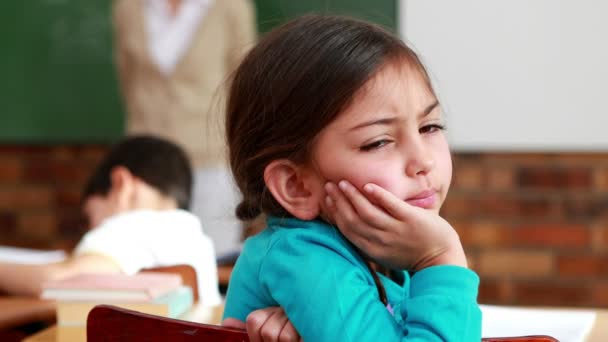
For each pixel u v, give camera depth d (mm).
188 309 1748
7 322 1753
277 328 1013
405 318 1024
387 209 1057
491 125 4168
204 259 2109
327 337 973
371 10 4254
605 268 4266
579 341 1378
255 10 4371
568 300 4312
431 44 4188
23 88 4742
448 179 1121
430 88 1120
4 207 4879
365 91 1060
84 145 4770
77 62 4684
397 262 1065
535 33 4098
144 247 2092
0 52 4742
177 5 3846
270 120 1117
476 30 4145
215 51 3846
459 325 981
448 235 1057
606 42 4043
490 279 4371
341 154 1068
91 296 1623
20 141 4773
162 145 2533
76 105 4703
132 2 3902
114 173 2475
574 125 4102
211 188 3695
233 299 1152
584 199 4262
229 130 1215
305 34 1118
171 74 3838
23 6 4703
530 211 4312
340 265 1023
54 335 1519
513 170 4301
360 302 992
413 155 1071
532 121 4137
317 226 1101
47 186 4828
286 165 1110
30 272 2061
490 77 4148
